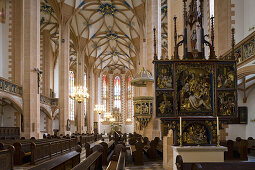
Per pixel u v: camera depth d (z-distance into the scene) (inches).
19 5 828.6
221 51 553.6
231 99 296.7
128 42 1517.0
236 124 582.6
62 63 1053.8
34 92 753.0
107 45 1590.8
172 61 297.1
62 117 1042.7
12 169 339.0
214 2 584.7
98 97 1930.4
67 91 1066.7
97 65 1813.5
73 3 1059.3
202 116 293.3
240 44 443.8
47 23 1163.9
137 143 407.2
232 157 444.8
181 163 195.9
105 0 1139.3
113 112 1930.4
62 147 585.9
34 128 743.7
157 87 294.7
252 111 566.9
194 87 298.5
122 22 1307.8
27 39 750.5
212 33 310.5
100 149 333.1
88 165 207.5
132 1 1103.0
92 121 1633.9
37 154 431.2
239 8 549.3
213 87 296.5
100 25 1342.3
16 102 711.7
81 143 812.0
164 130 308.2
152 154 458.3
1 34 816.9
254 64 393.4
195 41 307.0
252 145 519.2
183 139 291.1
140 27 1143.0
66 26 1074.7
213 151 273.6
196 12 314.7
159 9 747.4
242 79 551.8
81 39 1331.2
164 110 293.6
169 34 411.8
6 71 808.3
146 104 693.3
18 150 427.2
